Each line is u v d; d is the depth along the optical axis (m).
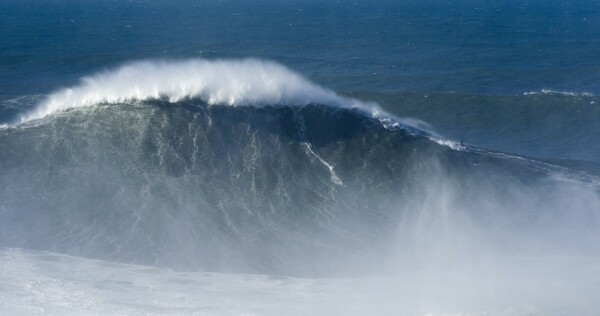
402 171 91.81
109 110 95.94
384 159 93.25
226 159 89.81
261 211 80.75
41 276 62.97
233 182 86.06
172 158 88.94
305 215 80.88
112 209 78.31
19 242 71.56
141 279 64.12
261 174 88.00
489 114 147.00
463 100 153.00
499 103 150.50
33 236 72.81
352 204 84.12
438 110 150.88
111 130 92.81
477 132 141.00
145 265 68.12
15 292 58.69
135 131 92.56
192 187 84.06
